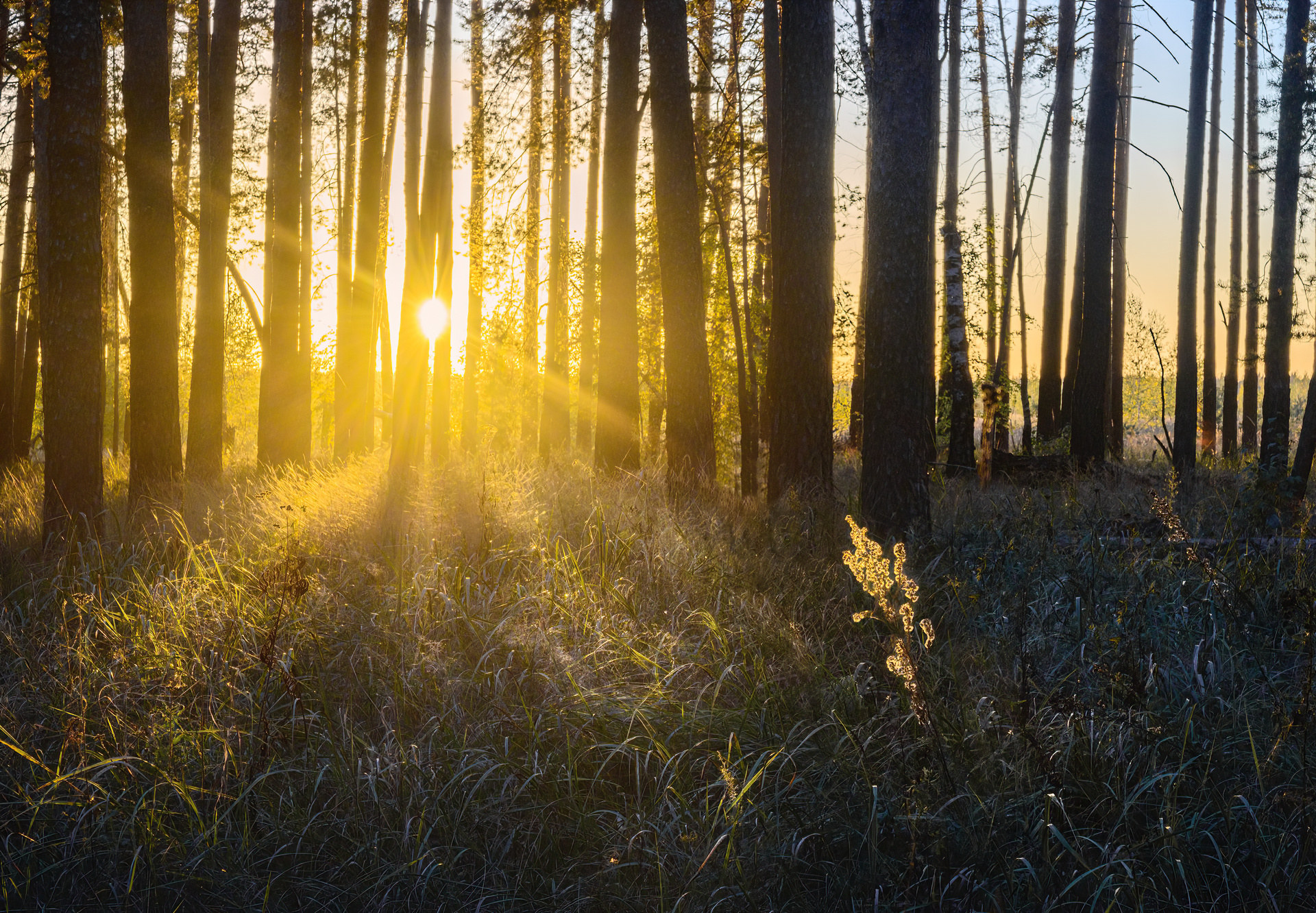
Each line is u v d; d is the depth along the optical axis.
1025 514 8.19
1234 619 5.22
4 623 5.62
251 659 5.01
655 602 5.84
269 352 15.02
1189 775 3.77
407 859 3.68
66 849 3.79
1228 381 25.38
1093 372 15.39
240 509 8.87
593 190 23.09
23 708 4.76
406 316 8.66
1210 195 25.19
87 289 8.11
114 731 4.45
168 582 6.16
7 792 4.15
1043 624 5.36
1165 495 9.06
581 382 23.31
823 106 9.66
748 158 14.76
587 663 5.10
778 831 3.65
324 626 5.45
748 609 5.57
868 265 7.77
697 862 3.52
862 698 4.35
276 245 15.14
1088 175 15.52
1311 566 6.15
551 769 4.19
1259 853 3.34
